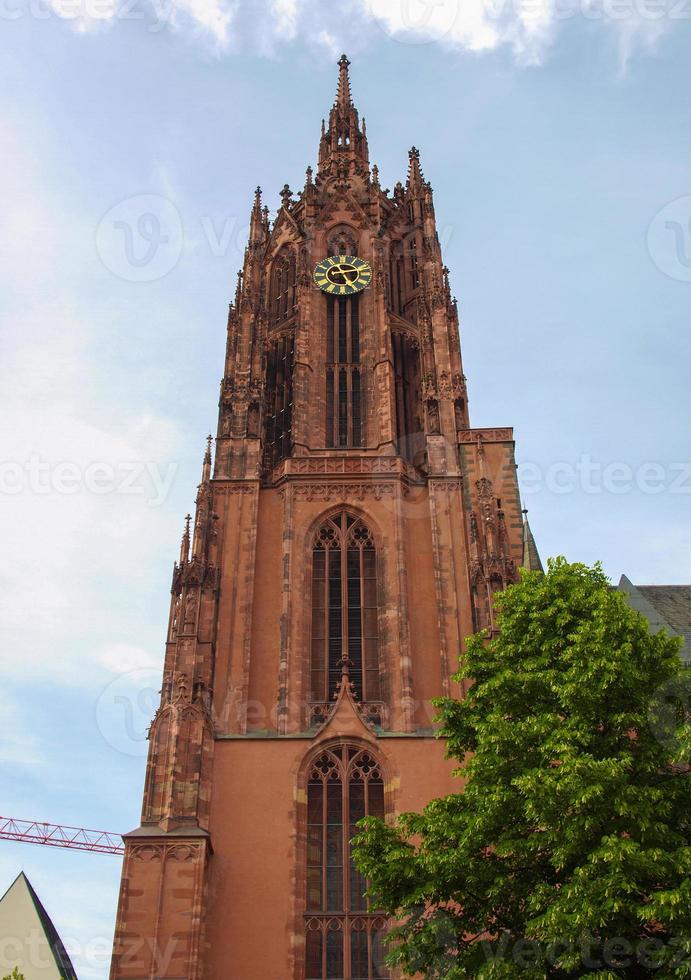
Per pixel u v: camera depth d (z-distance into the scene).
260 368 78.38
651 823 35.00
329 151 98.00
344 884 56.03
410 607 66.19
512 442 72.88
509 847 36.78
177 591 66.31
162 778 56.59
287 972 52.84
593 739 38.16
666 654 40.22
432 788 58.47
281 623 64.88
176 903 52.09
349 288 83.19
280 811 57.69
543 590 44.81
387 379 77.31
